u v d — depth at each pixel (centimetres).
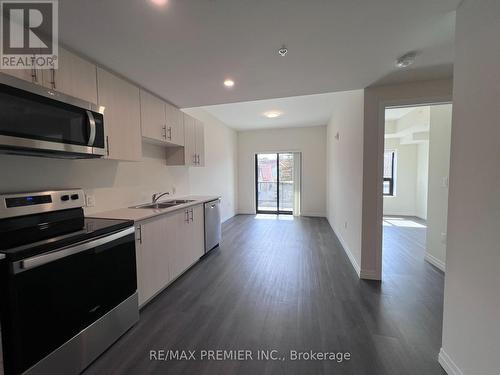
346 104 363
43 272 129
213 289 254
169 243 256
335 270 302
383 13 141
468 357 126
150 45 176
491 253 110
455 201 138
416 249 383
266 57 195
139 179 292
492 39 109
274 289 253
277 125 634
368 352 162
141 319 202
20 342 119
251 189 707
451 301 142
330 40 171
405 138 629
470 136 125
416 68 215
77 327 147
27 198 148
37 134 140
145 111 257
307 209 674
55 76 163
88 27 152
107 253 169
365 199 270
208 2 130
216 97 291
